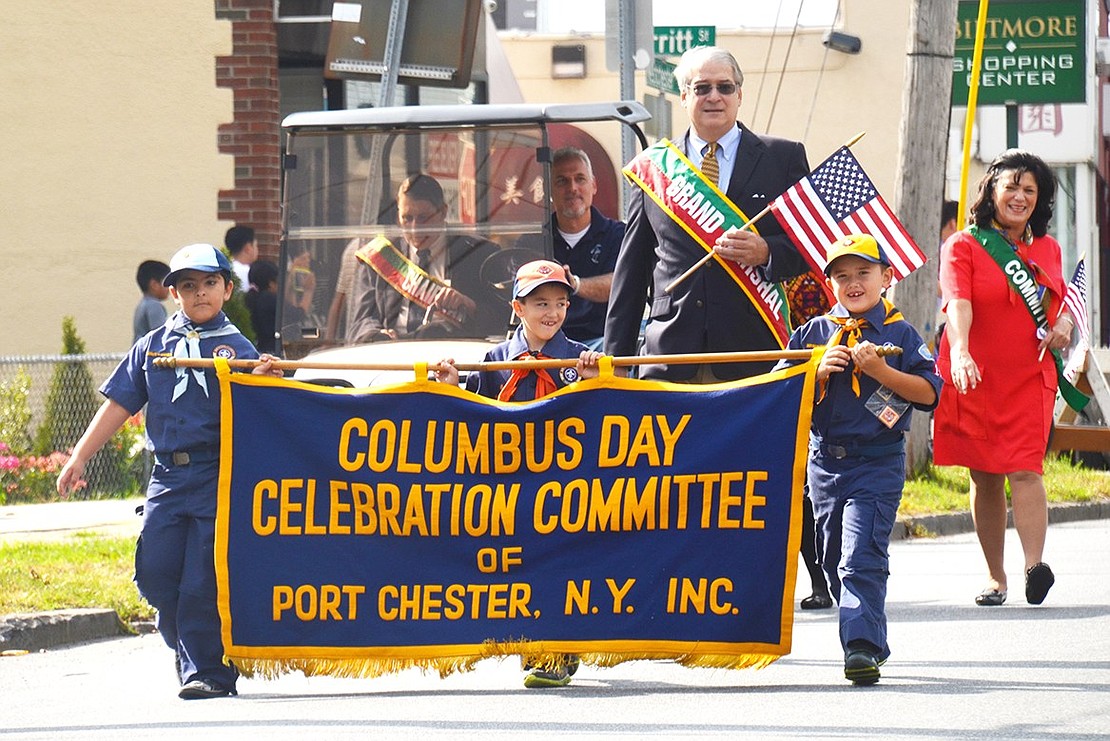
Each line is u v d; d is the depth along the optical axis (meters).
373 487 9.77
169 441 9.95
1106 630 11.23
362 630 9.74
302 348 14.27
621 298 11.66
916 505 18.47
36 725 9.22
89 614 12.83
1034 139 38.16
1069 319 12.41
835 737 8.05
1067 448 20.25
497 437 9.74
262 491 9.80
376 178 14.44
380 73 17.03
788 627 9.52
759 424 9.58
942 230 20.78
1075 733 8.10
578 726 8.46
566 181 14.19
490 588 9.70
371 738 8.27
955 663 10.16
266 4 23.89
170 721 9.03
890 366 9.60
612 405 9.70
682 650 9.57
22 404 22.20
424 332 14.10
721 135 11.44
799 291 11.20
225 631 9.74
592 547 9.67
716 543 9.59
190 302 10.07
